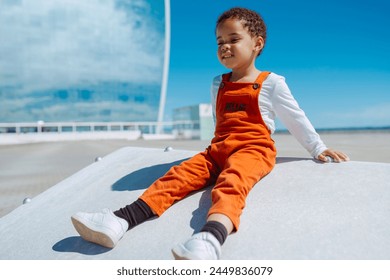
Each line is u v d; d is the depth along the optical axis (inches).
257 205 67.8
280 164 82.5
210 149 77.2
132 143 590.2
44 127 893.2
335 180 71.4
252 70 80.4
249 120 76.0
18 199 151.9
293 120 78.8
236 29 75.5
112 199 85.7
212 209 58.9
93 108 1330.0
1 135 778.8
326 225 59.7
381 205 62.1
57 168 255.8
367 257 52.6
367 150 302.4
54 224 81.4
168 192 70.7
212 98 88.6
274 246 57.1
